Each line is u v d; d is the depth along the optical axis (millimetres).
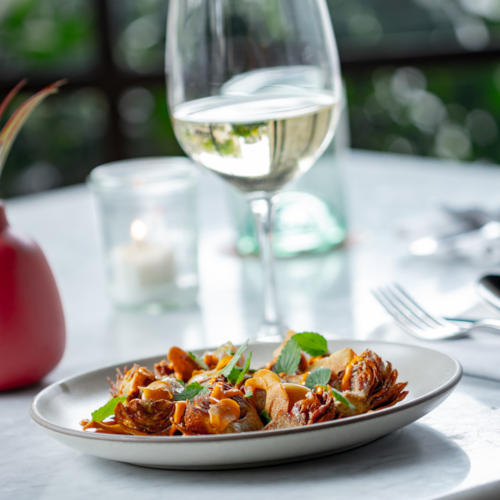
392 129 3191
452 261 1365
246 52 1137
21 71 3324
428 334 1126
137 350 1219
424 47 2637
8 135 1129
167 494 983
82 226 1654
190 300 1327
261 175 1148
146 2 3301
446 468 984
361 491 968
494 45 2549
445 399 1032
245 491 978
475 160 3146
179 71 1145
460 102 3115
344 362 1030
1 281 1140
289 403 1000
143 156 3346
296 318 1253
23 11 3311
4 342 1141
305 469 993
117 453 990
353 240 1476
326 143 1167
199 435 986
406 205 1593
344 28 3082
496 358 1087
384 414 983
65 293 1401
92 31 3373
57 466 1026
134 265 1314
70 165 3311
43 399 1051
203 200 1739
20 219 1710
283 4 1138
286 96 1142
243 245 1459
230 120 1125
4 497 999
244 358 1088
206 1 1135
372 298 1286
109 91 3053
